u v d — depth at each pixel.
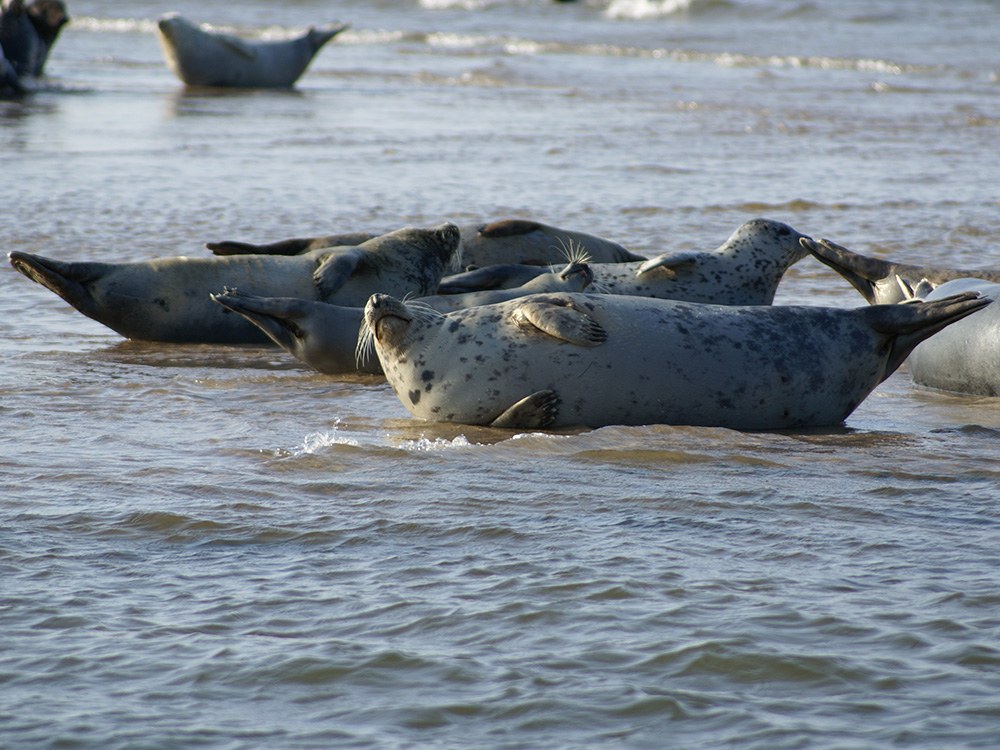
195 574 16.58
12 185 61.81
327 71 134.62
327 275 35.44
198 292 35.56
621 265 38.78
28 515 18.91
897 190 64.00
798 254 39.50
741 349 25.89
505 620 15.00
